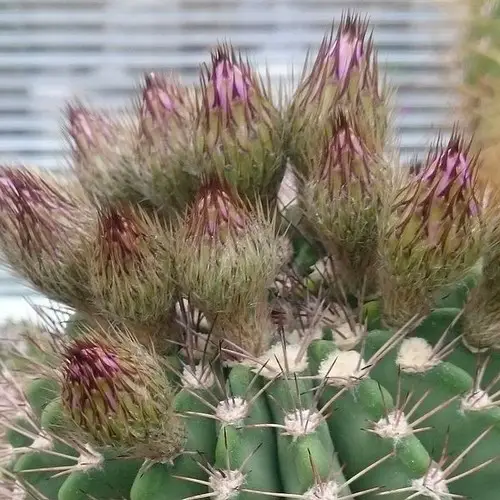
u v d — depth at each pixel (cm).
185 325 26
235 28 72
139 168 28
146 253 24
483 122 37
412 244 23
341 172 24
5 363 33
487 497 24
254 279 23
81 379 21
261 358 24
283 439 22
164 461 23
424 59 62
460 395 24
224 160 26
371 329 26
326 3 72
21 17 72
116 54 73
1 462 28
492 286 24
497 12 37
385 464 22
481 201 23
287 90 30
